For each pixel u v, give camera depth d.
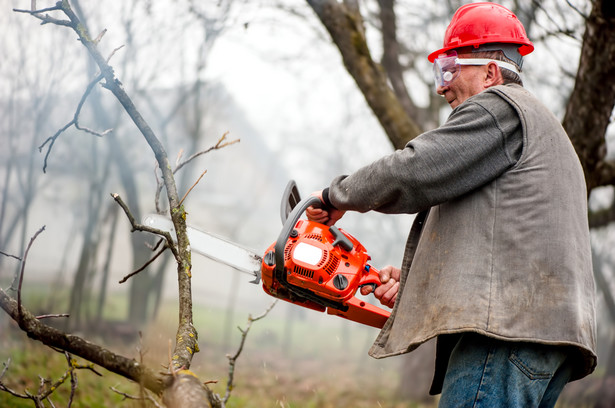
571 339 1.76
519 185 1.87
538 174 1.86
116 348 10.87
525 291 1.80
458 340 2.02
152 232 2.05
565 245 1.82
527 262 1.82
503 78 2.09
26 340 8.08
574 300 1.78
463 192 1.91
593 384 10.46
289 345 19.72
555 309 1.78
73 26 2.17
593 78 3.76
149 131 2.23
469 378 1.87
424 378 9.94
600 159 4.02
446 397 1.91
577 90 3.88
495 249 1.86
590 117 3.88
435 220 2.02
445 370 2.12
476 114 1.91
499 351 1.84
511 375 1.82
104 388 5.91
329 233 2.30
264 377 10.73
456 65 2.12
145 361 2.72
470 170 1.90
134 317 14.26
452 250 1.92
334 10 4.82
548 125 1.92
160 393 1.66
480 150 1.88
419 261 2.02
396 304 2.10
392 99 4.88
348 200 2.10
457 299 1.85
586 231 1.92
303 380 11.38
